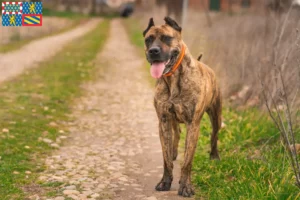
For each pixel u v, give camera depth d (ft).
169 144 14.14
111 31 100.78
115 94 30.58
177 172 16.12
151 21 13.84
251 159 15.90
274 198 12.20
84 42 70.18
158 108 13.98
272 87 20.03
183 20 51.37
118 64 45.75
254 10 38.19
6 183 14.21
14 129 20.27
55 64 43.70
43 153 17.69
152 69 12.98
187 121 13.80
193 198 13.60
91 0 189.47
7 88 30.55
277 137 17.61
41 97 27.89
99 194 13.71
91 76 37.40
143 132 21.57
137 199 13.48
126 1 184.75
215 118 16.38
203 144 18.63
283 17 24.75
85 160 17.13
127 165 16.79
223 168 15.49
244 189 13.08
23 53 54.24
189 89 13.44
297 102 18.30
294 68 19.22
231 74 24.89
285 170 13.93
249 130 18.78
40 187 14.15
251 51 24.26
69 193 13.64
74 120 23.39
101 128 22.15
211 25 37.42
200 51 30.76
